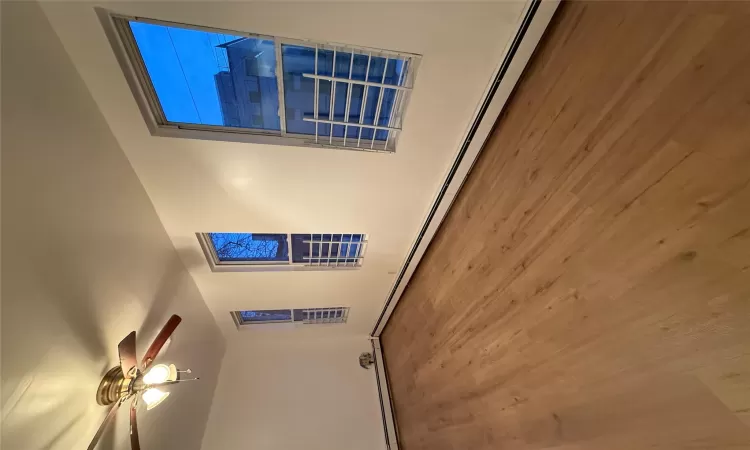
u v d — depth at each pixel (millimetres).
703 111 898
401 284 3215
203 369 3137
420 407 2957
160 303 2217
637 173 1081
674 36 968
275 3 1311
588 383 1271
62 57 1376
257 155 1872
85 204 1479
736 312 846
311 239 2684
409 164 2033
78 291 1412
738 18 823
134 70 1517
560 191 1402
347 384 3857
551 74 1450
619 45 1138
